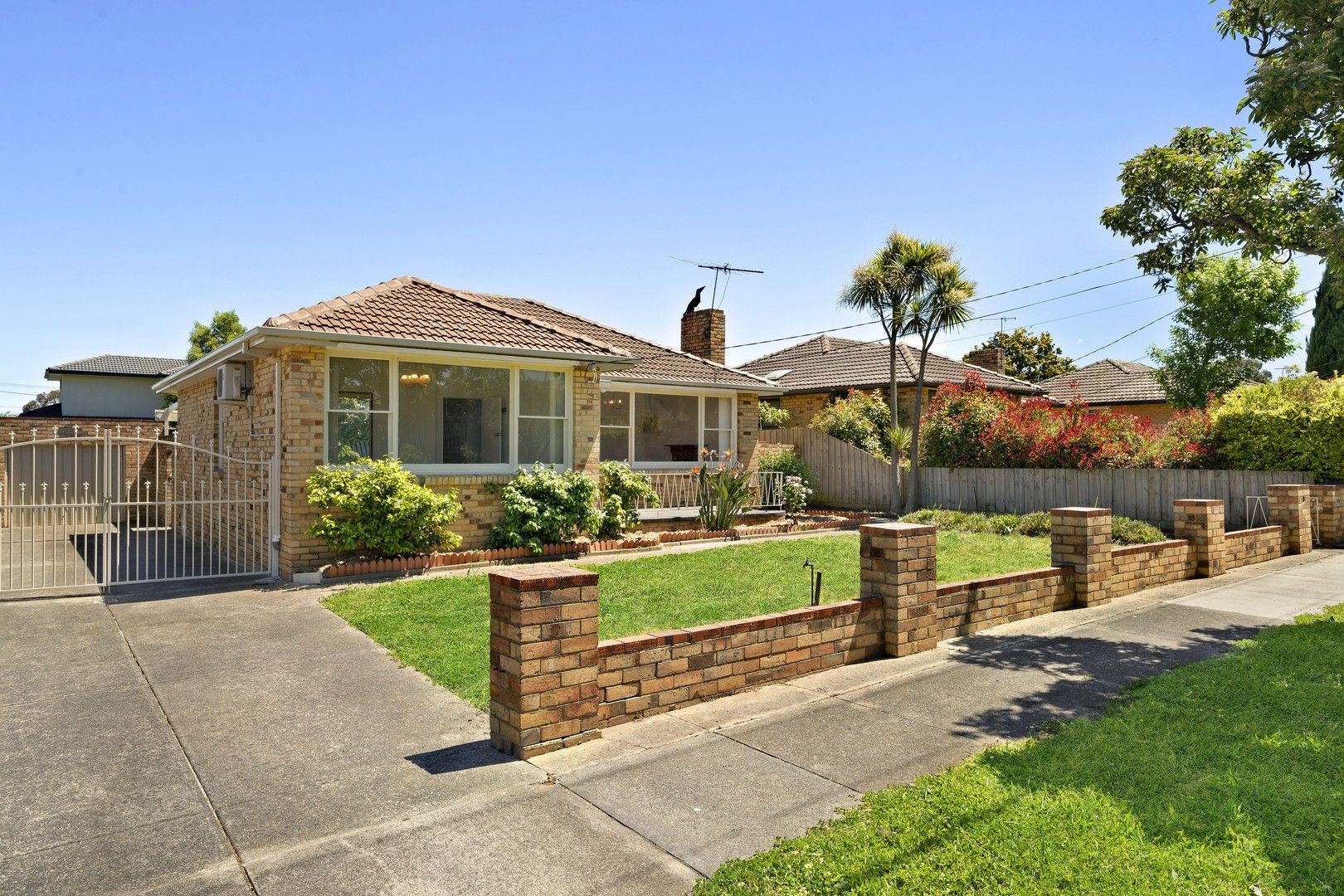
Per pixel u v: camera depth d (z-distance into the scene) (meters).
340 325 11.23
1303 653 6.80
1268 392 15.52
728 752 4.88
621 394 17.47
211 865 3.62
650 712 5.55
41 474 19.66
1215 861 3.52
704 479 15.79
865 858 3.57
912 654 7.09
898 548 6.96
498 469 12.97
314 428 11.04
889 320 19.11
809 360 27.44
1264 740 4.88
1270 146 8.73
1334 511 13.77
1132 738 4.95
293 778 4.55
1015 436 18.41
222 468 14.41
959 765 4.61
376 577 10.67
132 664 6.82
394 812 4.12
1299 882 3.37
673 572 10.89
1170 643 7.43
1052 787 4.25
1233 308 25.89
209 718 5.53
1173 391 27.06
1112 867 3.47
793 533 16.09
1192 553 10.90
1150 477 16.08
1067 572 9.06
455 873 3.54
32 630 7.97
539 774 4.58
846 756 4.79
